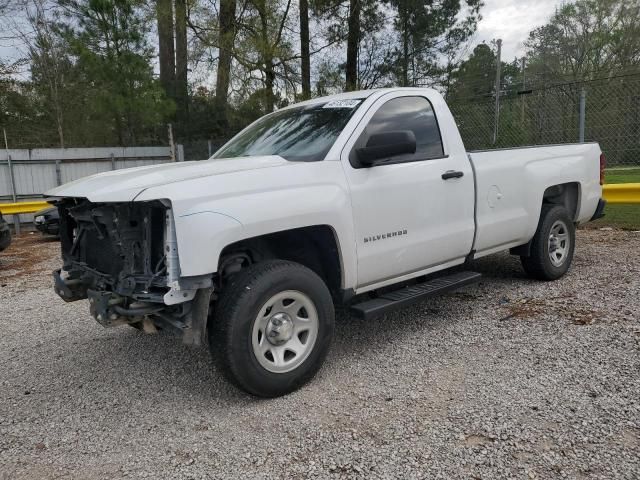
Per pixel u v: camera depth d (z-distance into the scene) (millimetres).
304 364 3643
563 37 25859
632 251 7098
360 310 3947
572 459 2719
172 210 3109
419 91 4742
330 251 3914
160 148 17031
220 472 2809
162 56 19828
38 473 2893
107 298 3432
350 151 4020
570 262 6082
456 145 4824
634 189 8531
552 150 5902
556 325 4539
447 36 20500
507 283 5961
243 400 3611
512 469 2672
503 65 17172
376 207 4062
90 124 20891
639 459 2688
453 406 3320
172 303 3156
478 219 4934
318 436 3092
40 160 15375
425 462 2777
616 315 4645
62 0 16047
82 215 3705
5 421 3490
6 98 23797
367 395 3553
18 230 13734
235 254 3652
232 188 3338
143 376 4117
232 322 3307
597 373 3609
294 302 3615
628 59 25250
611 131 10711
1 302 6602
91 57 15477
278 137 4523
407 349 4293
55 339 5066
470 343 4316
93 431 3320
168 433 3240
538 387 3479
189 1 14844
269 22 15117
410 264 4398
